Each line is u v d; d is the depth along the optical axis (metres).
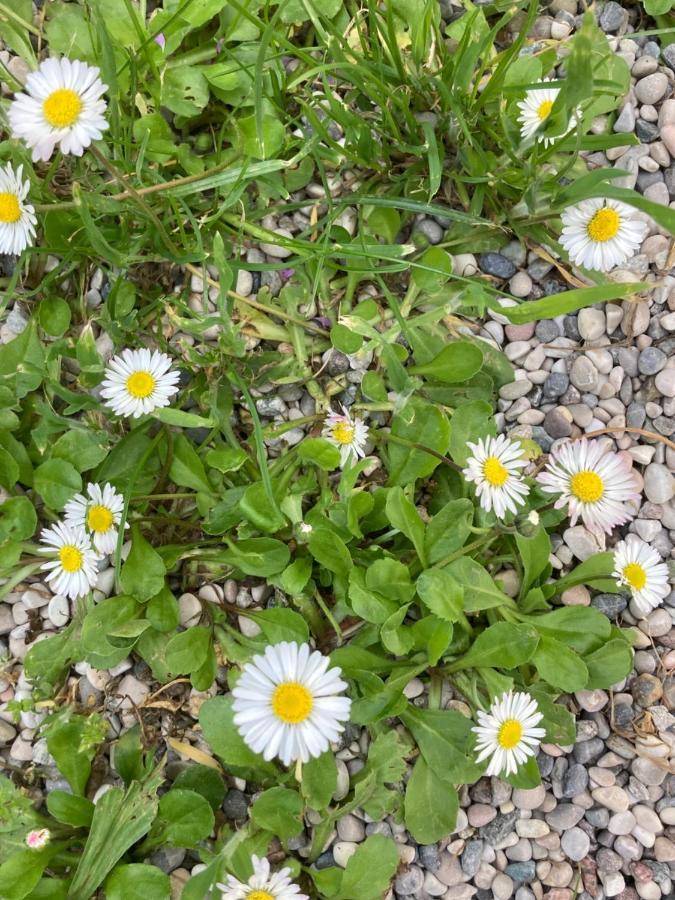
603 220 0.20
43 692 0.21
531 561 0.21
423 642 0.20
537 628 0.21
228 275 0.19
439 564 0.21
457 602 0.20
